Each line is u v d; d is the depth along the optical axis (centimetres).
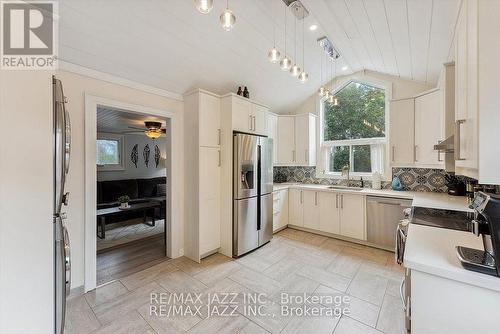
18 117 95
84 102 224
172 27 211
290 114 492
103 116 407
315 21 240
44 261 103
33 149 100
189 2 191
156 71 259
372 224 336
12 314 93
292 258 302
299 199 417
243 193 311
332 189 378
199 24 216
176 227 307
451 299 93
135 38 210
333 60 344
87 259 224
